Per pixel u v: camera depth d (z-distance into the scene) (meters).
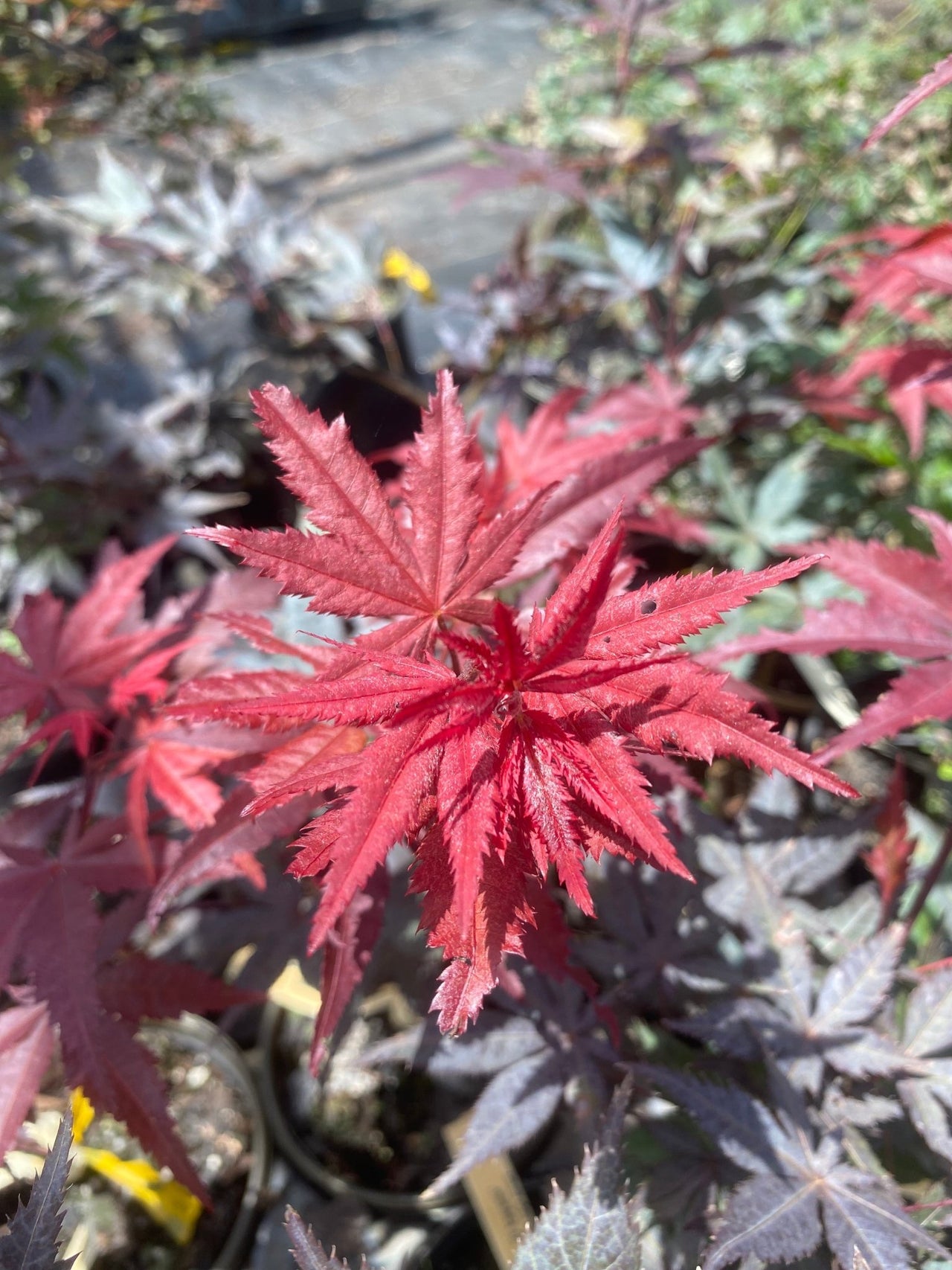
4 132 0.43
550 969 0.18
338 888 0.13
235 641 0.25
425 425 0.17
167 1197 0.25
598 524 0.20
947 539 0.20
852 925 0.23
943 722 0.34
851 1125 0.20
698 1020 0.20
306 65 1.04
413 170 0.82
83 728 0.21
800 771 0.14
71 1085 0.19
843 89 0.46
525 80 0.99
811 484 0.42
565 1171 0.25
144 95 0.49
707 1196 0.20
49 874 0.21
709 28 0.59
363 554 0.16
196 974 0.21
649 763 0.19
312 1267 0.16
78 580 0.41
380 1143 0.28
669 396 0.32
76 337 0.44
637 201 0.55
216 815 0.18
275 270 0.44
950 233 0.20
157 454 0.42
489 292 0.47
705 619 0.14
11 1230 0.15
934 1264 0.18
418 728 0.14
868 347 0.42
